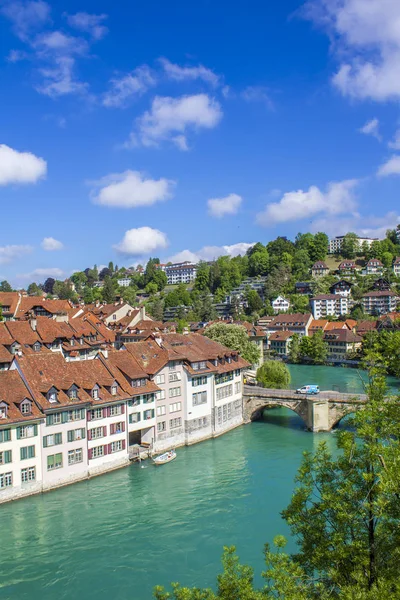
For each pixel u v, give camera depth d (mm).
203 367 82125
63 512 53719
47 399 60188
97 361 70938
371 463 24125
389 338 28984
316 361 162375
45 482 58969
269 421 93625
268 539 47625
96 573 42531
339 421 90500
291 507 26047
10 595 39656
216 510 53938
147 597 39125
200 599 23203
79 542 47562
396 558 22203
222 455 72500
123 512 53719
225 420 86750
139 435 75375
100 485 61156
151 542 47406
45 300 132375
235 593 22406
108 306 163000
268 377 108188
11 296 128250
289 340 182250
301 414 87500
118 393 67812
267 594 22266
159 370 74000
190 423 78812
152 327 136375
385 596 18781
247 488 59656
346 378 129875
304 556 24984
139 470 66375
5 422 55188
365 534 24000
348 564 23484
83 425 62781
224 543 47125
